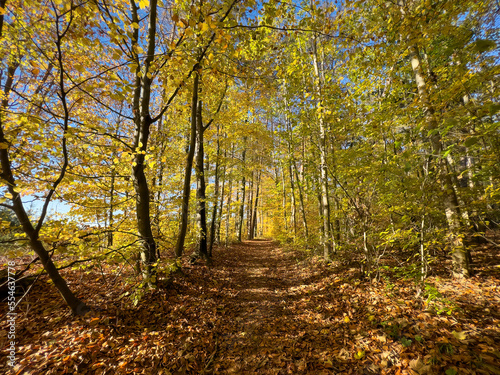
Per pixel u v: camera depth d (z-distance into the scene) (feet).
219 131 32.58
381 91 21.59
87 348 9.45
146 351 9.78
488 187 11.73
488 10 11.88
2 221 9.43
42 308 12.15
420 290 12.15
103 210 18.16
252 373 9.39
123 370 8.68
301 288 18.84
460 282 13.00
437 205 15.17
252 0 10.61
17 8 9.78
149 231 14.51
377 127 14.35
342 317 12.51
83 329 10.59
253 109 28.58
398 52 14.90
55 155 12.42
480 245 19.10
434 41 15.76
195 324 12.58
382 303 12.44
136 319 11.98
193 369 9.40
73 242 11.10
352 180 18.11
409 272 13.52
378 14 15.26
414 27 11.41
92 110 20.45
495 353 7.59
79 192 16.97
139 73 10.85
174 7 15.07
